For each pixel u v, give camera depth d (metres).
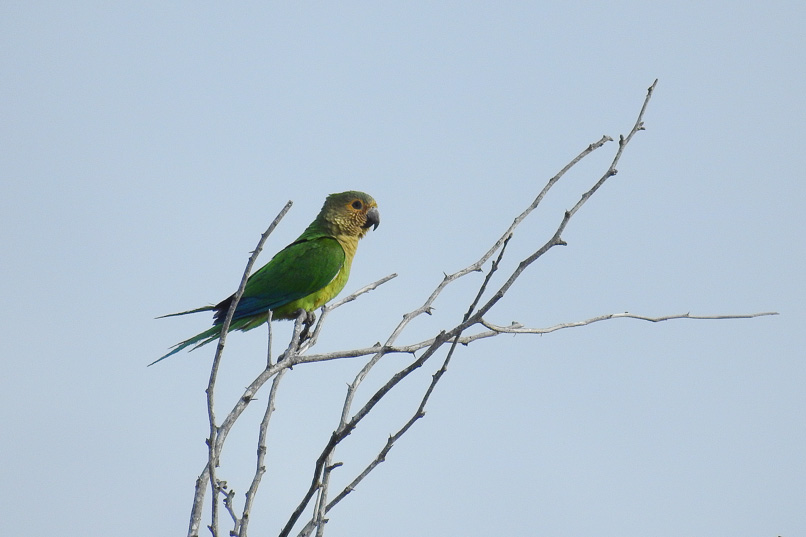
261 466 7.19
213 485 6.61
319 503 6.93
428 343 8.55
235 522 6.89
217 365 6.94
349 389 7.92
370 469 7.01
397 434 7.07
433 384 7.05
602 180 7.66
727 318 8.87
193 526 6.55
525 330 8.34
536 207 8.49
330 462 7.06
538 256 7.17
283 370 7.94
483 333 8.62
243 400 7.53
